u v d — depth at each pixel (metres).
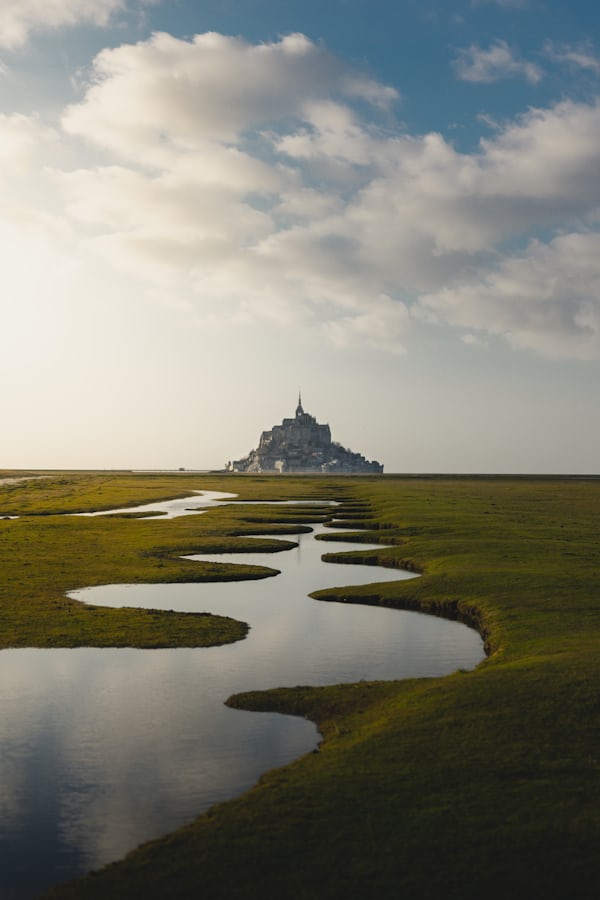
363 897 14.82
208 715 26.41
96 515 109.56
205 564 60.25
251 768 21.95
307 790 19.34
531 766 20.14
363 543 76.56
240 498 161.25
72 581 51.84
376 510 114.50
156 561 61.34
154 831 18.42
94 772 21.77
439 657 33.91
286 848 16.62
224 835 17.30
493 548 63.31
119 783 21.02
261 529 87.38
